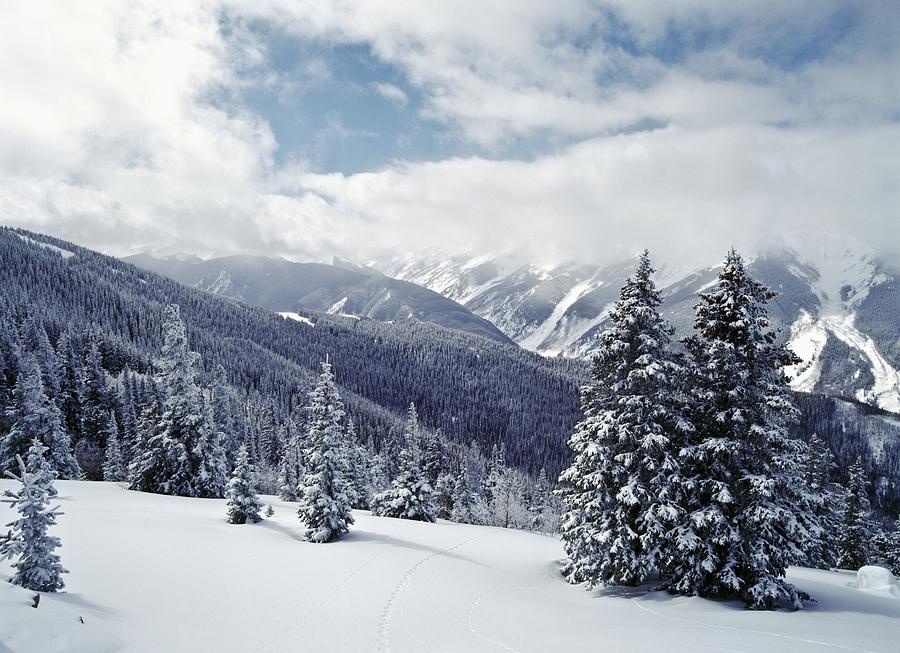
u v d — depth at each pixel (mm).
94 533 29469
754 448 23547
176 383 53906
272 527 38062
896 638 16859
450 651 16250
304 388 174750
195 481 53281
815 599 24562
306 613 20359
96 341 121000
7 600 14031
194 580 23156
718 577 22781
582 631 18156
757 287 24672
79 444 85625
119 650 14391
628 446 26469
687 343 26344
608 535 24938
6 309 127500
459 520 72312
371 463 85500
